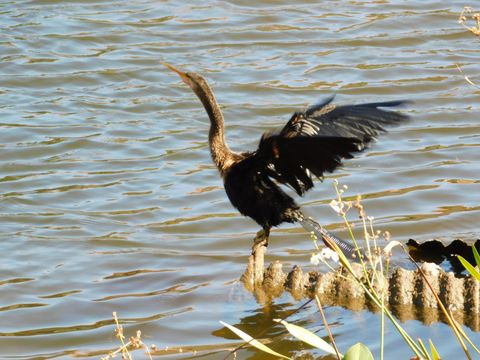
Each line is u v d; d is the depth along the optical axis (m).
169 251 12.86
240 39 21.34
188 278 11.99
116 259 12.58
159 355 9.94
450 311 10.56
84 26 21.58
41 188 14.95
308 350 9.99
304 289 11.34
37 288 11.75
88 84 19.08
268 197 10.86
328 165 9.31
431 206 14.17
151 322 10.79
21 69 19.45
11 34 20.97
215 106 11.25
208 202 14.47
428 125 17.44
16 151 16.19
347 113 9.60
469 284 10.69
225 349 10.06
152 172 15.59
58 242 13.06
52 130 17.02
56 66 19.64
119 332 8.86
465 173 15.34
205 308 11.11
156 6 23.06
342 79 19.47
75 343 10.38
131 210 14.20
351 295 11.05
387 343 9.95
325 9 23.22
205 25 21.98
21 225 13.63
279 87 18.92
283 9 23.11
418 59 20.48
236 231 13.53
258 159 10.40
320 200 14.42
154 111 18.05
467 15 22.62
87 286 11.83
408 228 13.37
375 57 20.53
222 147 11.20
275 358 9.86
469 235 13.14
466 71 19.78
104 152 16.36
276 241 13.15
